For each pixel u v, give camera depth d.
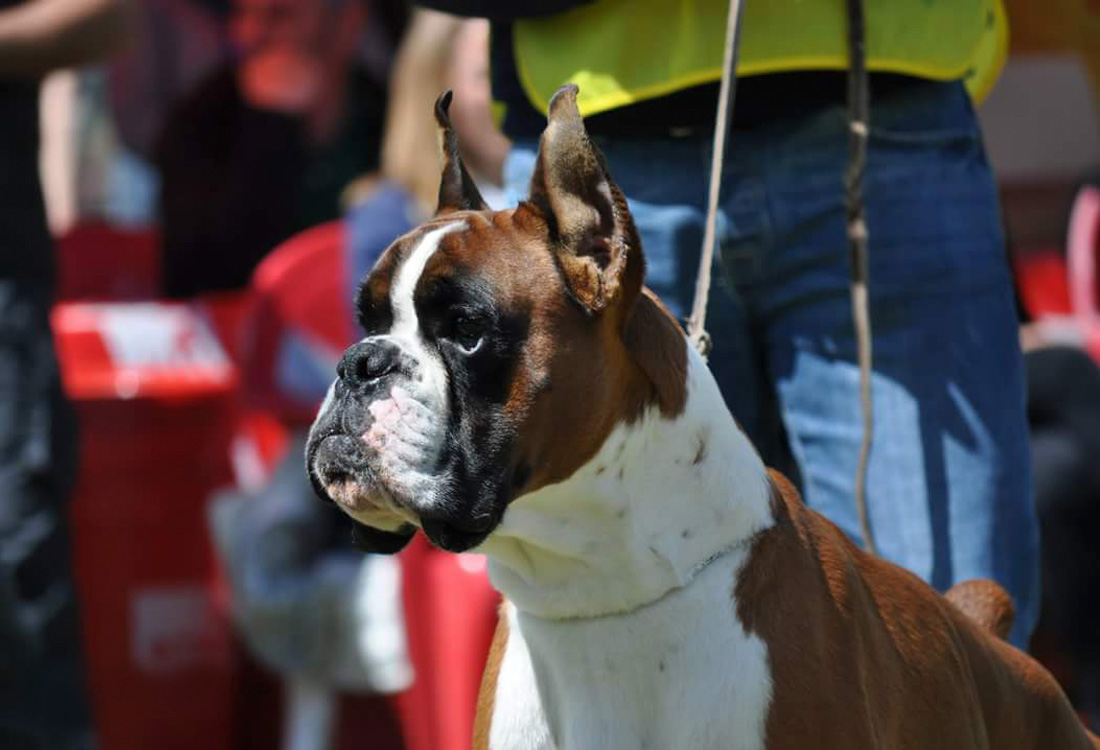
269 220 15.09
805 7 7.14
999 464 7.34
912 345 7.32
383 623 11.56
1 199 9.66
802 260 7.34
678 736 6.16
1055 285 14.62
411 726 11.46
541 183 6.06
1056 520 10.95
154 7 15.01
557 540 6.17
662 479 6.18
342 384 6.06
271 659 11.80
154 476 12.27
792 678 6.10
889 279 7.33
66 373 12.18
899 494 7.29
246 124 15.07
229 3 15.20
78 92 15.53
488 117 11.55
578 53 7.42
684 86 7.21
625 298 6.01
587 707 6.29
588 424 6.02
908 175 7.37
